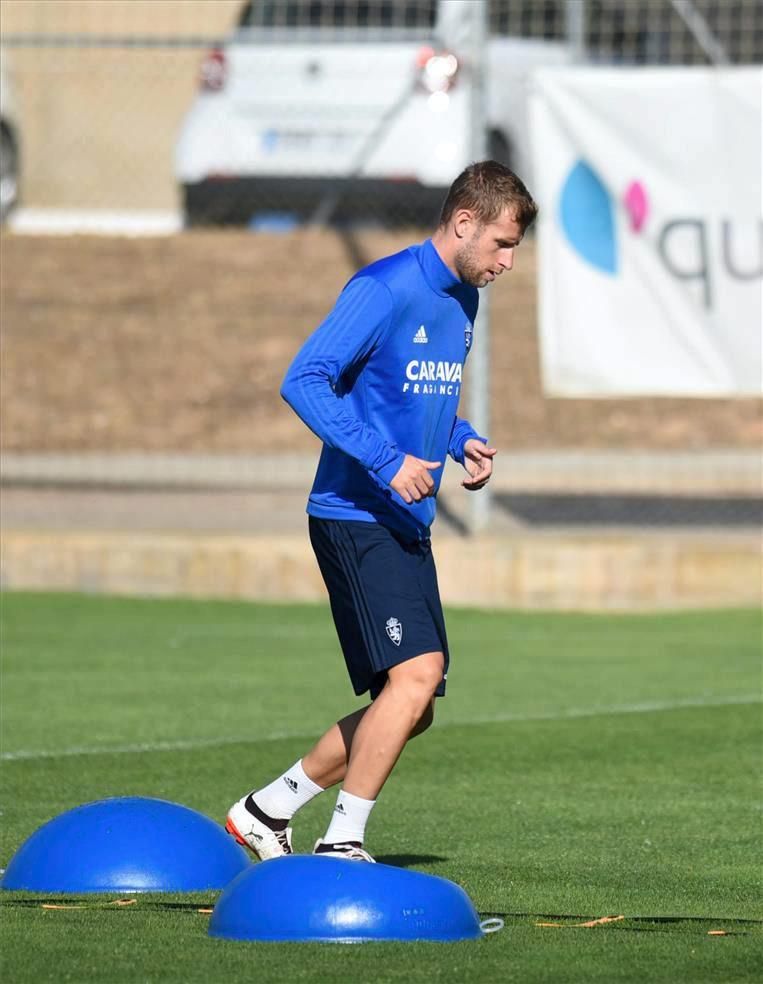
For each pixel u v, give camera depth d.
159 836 20.30
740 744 32.03
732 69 46.84
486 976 16.25
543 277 47.66
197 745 31.55
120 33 92.81
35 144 91.44
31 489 57.62
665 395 47.41
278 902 17.62
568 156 47.53
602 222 47.47
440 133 64.62
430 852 23.84
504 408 66.19
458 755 31.02
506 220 19.61
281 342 69.88
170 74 92.56
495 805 27.11
